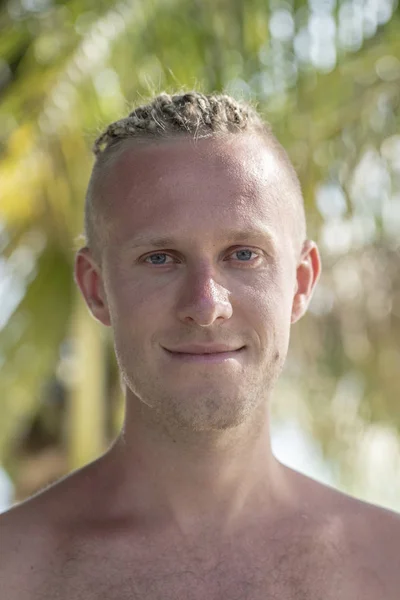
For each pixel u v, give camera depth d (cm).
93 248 219
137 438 214
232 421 199
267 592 205
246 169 206
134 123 214
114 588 204
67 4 405
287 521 216
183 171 203
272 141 221
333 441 540
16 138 388
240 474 213
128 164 209
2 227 453
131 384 203
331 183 455
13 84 418
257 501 216
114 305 206
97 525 213
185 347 197
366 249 484
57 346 513
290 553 212
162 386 198
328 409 529
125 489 215
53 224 439
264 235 203
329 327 502
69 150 397
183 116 210
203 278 197
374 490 561
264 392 205
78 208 407
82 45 394
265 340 202
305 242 230
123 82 396
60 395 586
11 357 509
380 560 214
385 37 429
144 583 204
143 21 400
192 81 404
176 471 211
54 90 390
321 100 428
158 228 200
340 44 427
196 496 211
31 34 409
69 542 210
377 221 469
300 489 225
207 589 204
